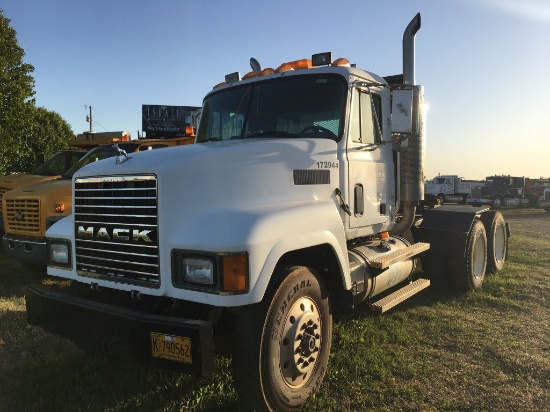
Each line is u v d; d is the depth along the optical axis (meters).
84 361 4.23
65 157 10.02
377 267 4.64
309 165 3.97
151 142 9.20
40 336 4.89
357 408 3.54
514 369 4.21
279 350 3.24
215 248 2.86
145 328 2.99
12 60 17.14
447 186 33.97
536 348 4.68
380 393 3.75
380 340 4.85
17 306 5.79
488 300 6.39
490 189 31.66
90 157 8.90
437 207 7.39
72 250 3.72
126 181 3.26
